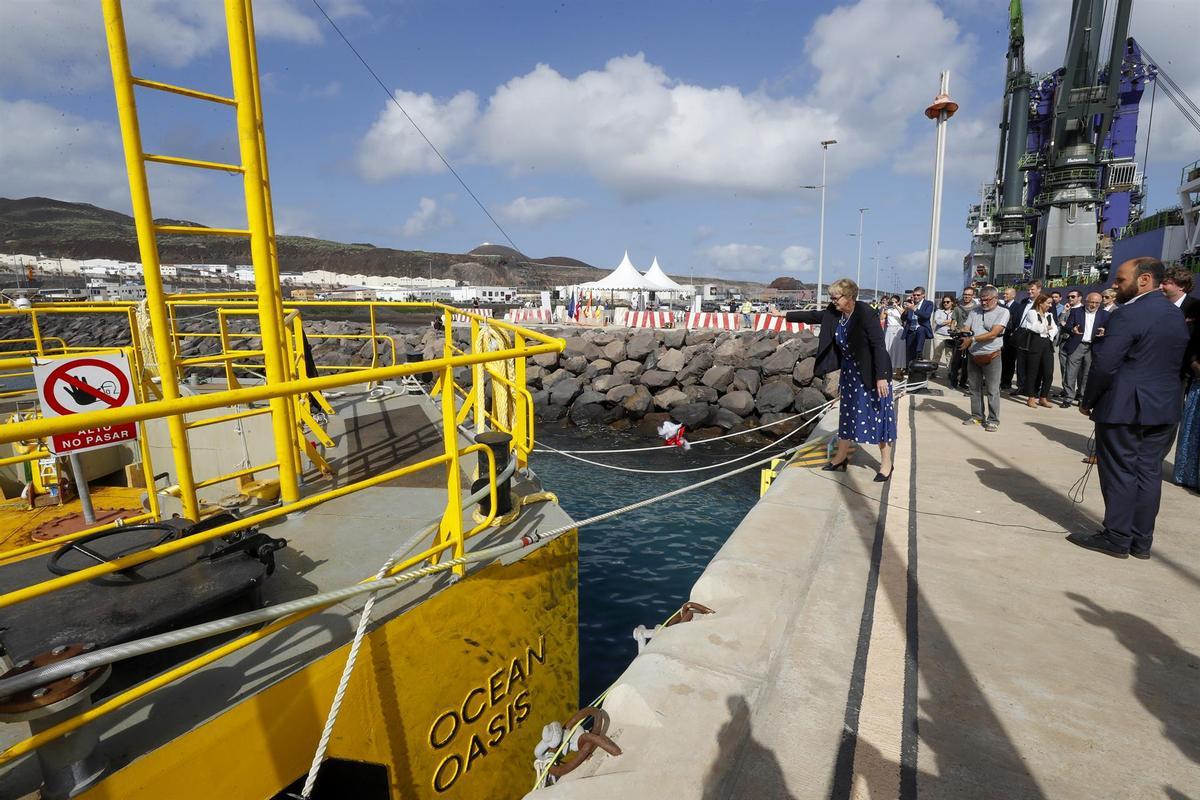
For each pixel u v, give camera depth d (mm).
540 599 3459
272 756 2230
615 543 8773
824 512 4465
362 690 2520
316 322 39406
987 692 2441
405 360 25016
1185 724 2260
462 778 3045
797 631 2869
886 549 3855
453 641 2918
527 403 4301
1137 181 47125
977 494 4984
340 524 3600
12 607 2156
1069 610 3105
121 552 2434
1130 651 2742
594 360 21906
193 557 2531
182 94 3119
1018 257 52062
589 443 15578
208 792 2061
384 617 2633
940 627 2930
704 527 9383
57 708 1640
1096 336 8766
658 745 2074
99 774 1827
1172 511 4586
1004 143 53062
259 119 3416
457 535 2934
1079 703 2383
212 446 5555
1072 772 2021
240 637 2260
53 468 4801
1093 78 40344
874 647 2750
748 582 3270
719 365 19188
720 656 2600
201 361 4906
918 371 11117
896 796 1909
